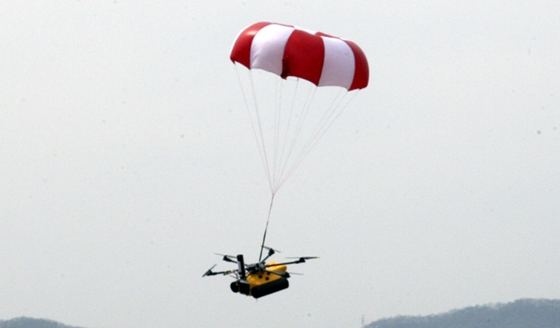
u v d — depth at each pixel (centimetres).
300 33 6500
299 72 6438
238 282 5875
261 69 6481
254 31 6600
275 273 5966
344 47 6606
